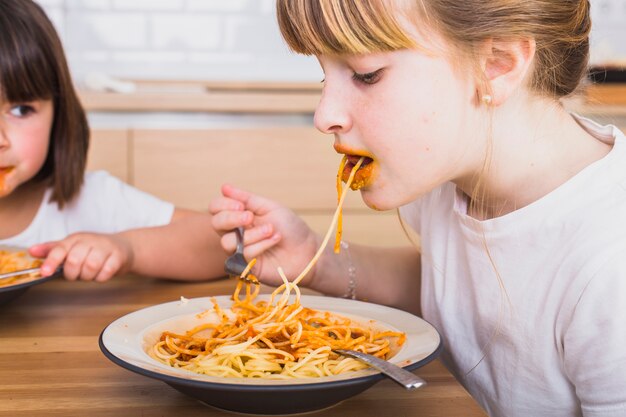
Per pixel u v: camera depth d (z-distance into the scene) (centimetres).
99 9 211
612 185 59
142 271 83
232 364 55
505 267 64
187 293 76
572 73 64
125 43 215
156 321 58
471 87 56
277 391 46
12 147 92
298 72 223
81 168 105
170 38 217
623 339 55
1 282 71
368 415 50
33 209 106
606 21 218
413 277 83
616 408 56
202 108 150
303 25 54
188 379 47
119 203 109
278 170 154
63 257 77
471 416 50
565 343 59
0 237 104
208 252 84
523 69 57
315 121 57
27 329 64
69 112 101
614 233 57
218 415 50
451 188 72
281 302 60
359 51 53
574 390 62
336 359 56
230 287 79
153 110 149
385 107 55
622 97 152
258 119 154
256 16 219
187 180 151
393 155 56
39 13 97
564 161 62
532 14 57
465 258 69
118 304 72
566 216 60
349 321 60
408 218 81
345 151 58
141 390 53
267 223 76
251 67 221
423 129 56
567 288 59
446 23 54
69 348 60
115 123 149
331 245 80
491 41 57
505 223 62
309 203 156
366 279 80
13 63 90
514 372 65
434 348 52
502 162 61
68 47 212
